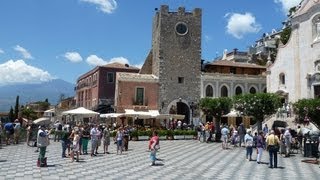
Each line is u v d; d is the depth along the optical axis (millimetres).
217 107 43938
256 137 27484
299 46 50031
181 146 36469
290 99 50781
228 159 26734
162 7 60500
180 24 60969
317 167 23719
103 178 17812
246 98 39375
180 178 18234
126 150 31500
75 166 21781
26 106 107625
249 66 66062
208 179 18156
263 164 24531
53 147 33250
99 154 28609
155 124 57656
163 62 59656
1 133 34188
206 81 60875
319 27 47188
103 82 69500
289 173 20969
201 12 62250
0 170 19781
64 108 83438
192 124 55688
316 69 46688
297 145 33312
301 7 50781
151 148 23219
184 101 59656
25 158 25031
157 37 61469
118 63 74312
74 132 26094
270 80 54688
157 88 59000
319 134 30406
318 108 29062
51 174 18656
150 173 19656
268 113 39438
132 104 57562
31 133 34031
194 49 61156
